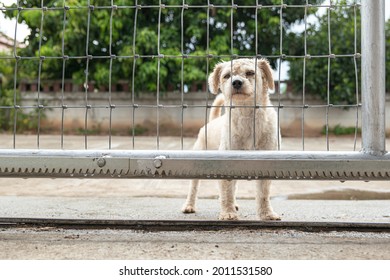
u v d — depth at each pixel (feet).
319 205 10.00
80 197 11.20
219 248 5.69
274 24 34.04
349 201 10.74
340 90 34.63
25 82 37.65
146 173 6.01
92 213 8.65
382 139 5.91
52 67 36.32
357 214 8.68
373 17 5.87
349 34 34.19
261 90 9.05
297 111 35.63
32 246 5.76
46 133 36.32
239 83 8.52
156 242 5.98
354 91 34.42
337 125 35.42
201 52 33.40
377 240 6.10
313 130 35.58
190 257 5.31
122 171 6.04
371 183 13.93
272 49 35.42
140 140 30.04
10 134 35.12
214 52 33.24
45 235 6.34
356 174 5.86
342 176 5.88
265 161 5.92
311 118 35.53
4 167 6.13
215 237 6.27
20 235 6.34
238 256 5.35
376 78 5.86
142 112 36.55
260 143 8.93
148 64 34.01
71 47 35.14
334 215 8.61
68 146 24.76
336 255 5.40
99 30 34.22
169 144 26.71
